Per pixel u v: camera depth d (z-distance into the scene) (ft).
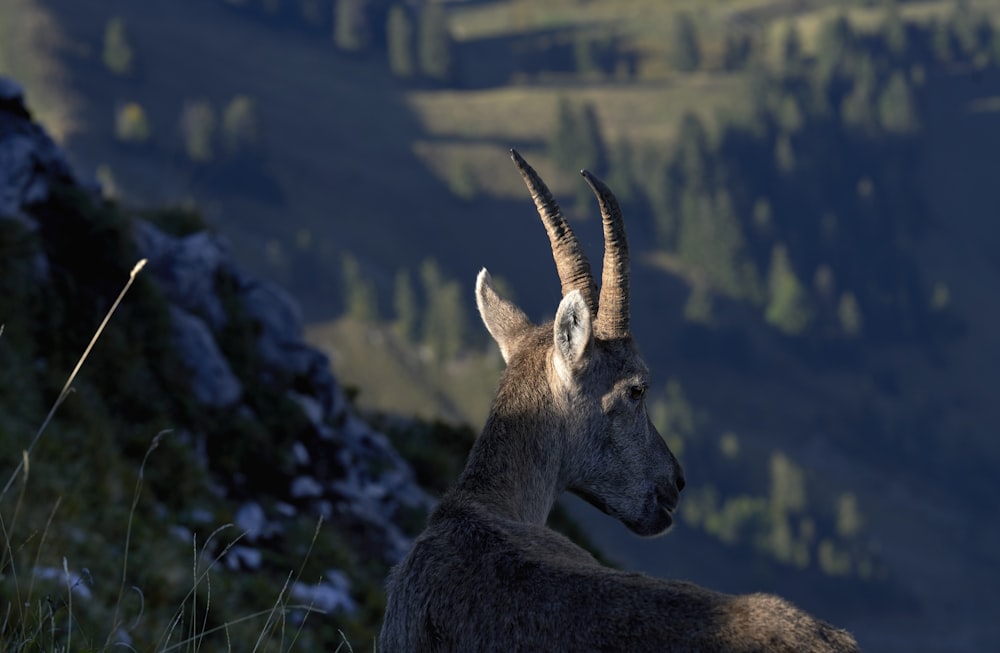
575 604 19.74
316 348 70.23
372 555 58.34
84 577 36.35
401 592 22.44
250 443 58.80
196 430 56.59
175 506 50.98
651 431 27.89
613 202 26.18
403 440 76.79
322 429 64.75
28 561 35.27
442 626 21.17
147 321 57.31
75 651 31.71
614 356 26.68
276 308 69.82
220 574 46.73
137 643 35.83
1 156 55.98
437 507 24.14
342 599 50.90
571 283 27.30
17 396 46.98
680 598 19.11
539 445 25.71
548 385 26.14
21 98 59.77
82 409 49.78
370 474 66.08
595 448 26.86
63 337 53.47
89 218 57.67
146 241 63.00
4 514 38.14
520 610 20.20
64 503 41.98
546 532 22.82
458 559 21.86
